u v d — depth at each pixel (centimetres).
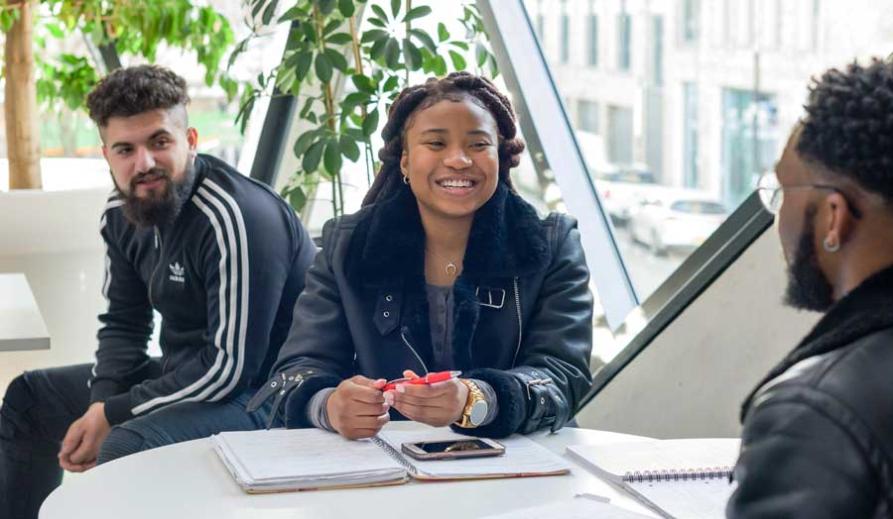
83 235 445
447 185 226
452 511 163
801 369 117
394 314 230
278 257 288
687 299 313
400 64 336
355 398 195
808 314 288
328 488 174
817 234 123
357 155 340
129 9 468
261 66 471
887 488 110
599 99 372
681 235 354
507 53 377
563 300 229
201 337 294
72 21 477
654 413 322
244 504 167
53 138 541
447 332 231
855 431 111
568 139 378
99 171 523
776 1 318
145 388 288
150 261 304
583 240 368
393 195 237
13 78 461
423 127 228
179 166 289
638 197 365
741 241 302
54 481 325
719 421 307
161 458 192
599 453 188
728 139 341
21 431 319
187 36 475
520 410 201
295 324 237
